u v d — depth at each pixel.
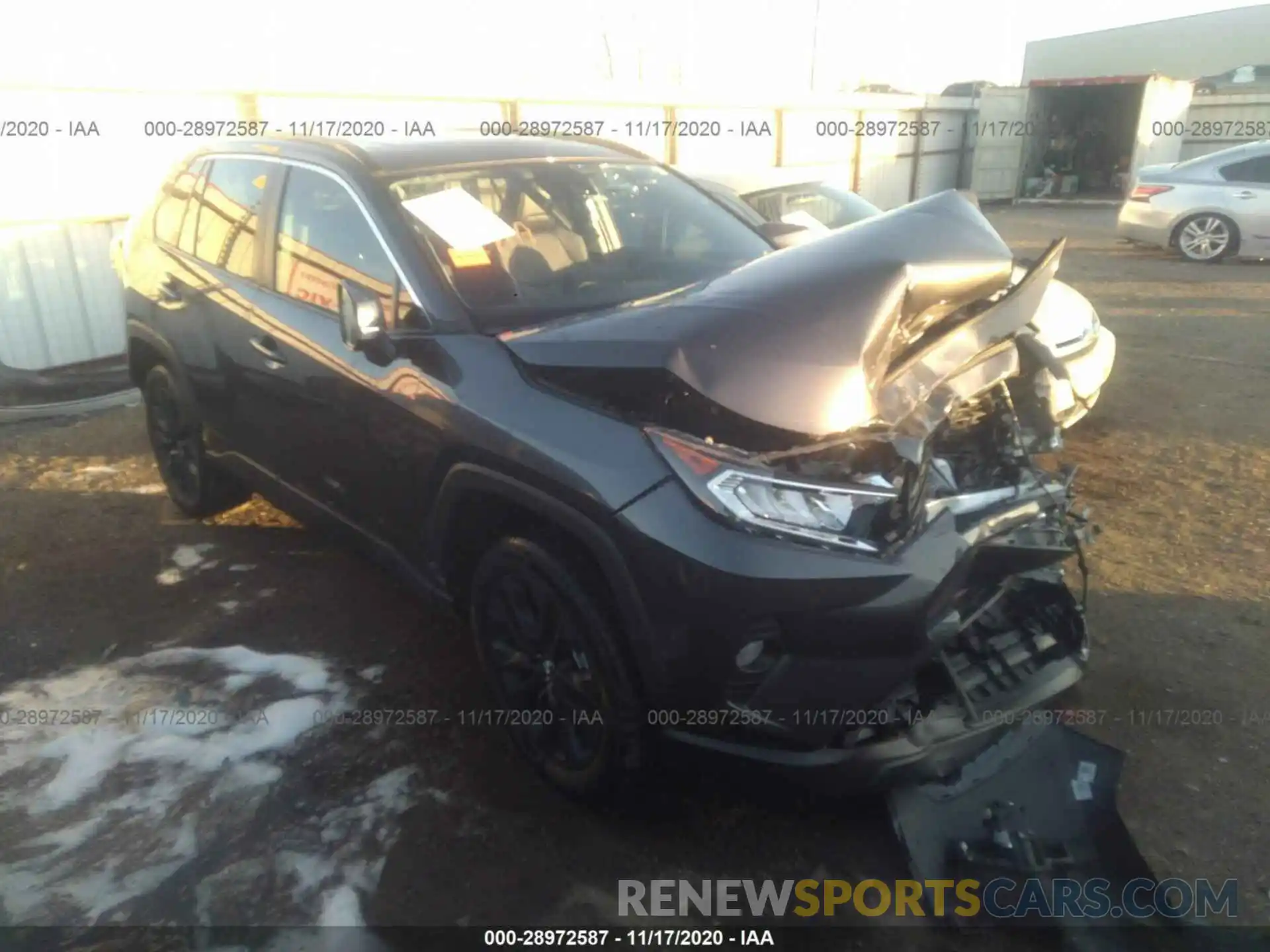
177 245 4.62
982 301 3.12
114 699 3.57
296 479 4.00
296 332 3.71
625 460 2.57
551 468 2.68
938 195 3.23
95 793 3.10
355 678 3.69
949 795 2.80
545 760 3.06
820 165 17.92
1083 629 3.22
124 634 4.03
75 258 8.23
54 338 8.21
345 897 2.70
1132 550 4.51
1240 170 13.11
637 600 2.54
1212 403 6.70
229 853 2.86
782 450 2.50
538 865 2.80
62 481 5.77
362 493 3.57
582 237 3.72
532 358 2.80
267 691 3.61
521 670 3.12
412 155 3.78
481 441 2.88
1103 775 2.84
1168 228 13.59
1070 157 25.73
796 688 2.49
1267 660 3.62
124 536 4.96
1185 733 3.24
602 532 2.59
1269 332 8.98
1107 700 3.41
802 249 2.92
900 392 2.69
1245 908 2.56
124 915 2.65
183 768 3.21
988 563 2.80
